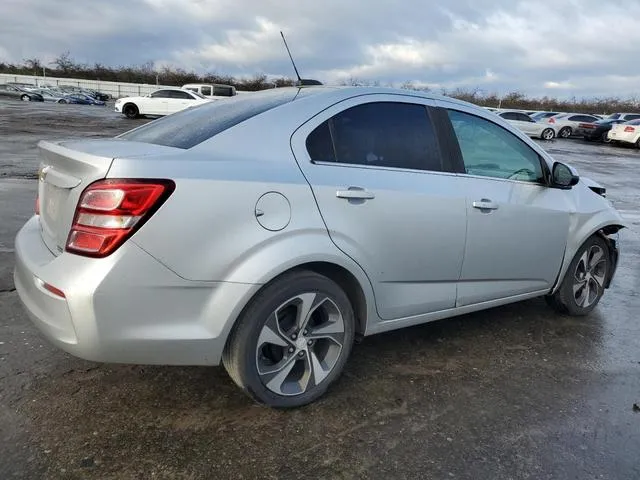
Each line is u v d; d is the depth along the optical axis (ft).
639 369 11.62
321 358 9.68
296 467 7.93
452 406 9.75
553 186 12.90
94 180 7.56
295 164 8.92
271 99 10.14
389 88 10.75
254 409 9.31
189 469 7.78
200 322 8.07
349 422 9.09
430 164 10.74
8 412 8.89
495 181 11.68
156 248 7.57
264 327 8.59
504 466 8.19
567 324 13.91
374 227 9.57
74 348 7.62
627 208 33.63
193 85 102.42
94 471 7.64
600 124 103.55
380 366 11.10
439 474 7.95
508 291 12.44
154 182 7.52
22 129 63.52
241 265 8.13
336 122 9.69
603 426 9.37
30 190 27.76
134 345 7.72
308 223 8.73
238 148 8.64
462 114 11.61
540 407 9.87
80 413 8.97
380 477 7.82
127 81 223.71
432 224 10.39
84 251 7.52
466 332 13.06
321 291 9.09
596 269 14.46
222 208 7.95
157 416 8.99
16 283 9.16
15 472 7.54
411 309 10.65
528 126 100.78
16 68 235.61
